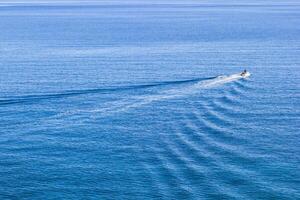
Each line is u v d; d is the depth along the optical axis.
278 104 102.75
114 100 104.00
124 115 94.12
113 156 75.62
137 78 125.88
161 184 66.44
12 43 191.88
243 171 70.00
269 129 87.31
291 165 72.50
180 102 102.56
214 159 73.81
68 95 108.44
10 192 65.38
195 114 94.69
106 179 68.19
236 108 99.31
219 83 118.88
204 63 147.12
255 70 135.88
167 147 78.38
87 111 96.56
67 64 145.75
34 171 71.00
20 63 147.12
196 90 112.31
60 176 69.44
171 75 129.50
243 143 80.31
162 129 86.50
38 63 147.25
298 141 82.00
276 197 63.38
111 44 188.88
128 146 79.31
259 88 115.25
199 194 63.81
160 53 166.88
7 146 79.50
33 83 120.38
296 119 93.19
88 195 64.31
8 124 89.19
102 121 90.88
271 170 70.62
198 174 68.81
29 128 87.25
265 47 179.12
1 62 148.88
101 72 133.75
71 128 87.38
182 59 154.38
